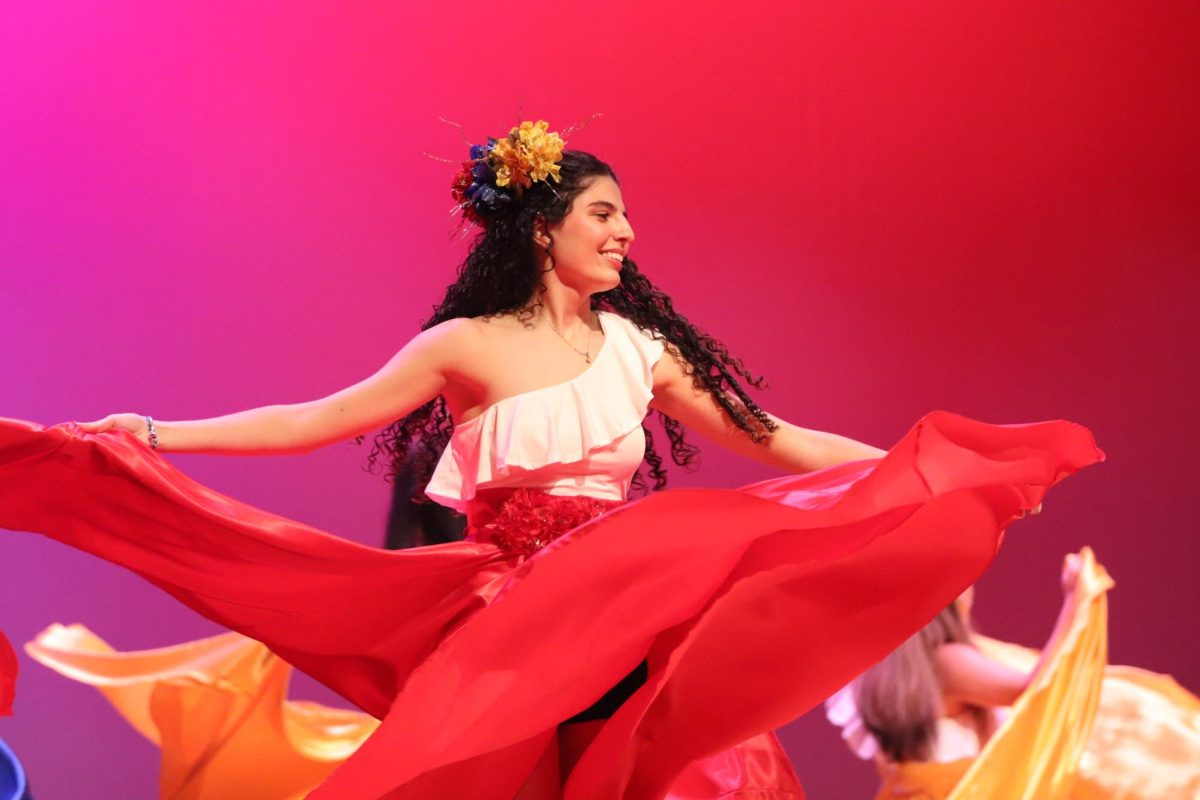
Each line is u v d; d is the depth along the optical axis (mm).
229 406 11703
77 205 11695
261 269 11836
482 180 5879
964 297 12945
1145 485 12953
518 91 12312
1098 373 12992
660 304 6043
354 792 4598
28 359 11555
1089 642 6906
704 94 12703
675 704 5441
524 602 4781
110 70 11773
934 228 12953
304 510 11664
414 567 5398
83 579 11297
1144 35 13164
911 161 12961
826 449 6074
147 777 11109
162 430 5320
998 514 5531
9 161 11672
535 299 5793
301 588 5438
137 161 11766
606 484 5625
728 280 12727
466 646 4754
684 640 4945
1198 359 12992
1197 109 13141
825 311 12797
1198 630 12836
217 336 11727
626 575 4871
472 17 12242
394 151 12047
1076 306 13023
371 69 12078
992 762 6574
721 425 6047
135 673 8594
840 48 12898
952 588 5559
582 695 5012
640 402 5723
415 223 12008
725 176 12734
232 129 11883
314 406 5492
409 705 4672
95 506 5301
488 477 5516
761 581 5258
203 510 5230
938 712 7496
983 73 13070
